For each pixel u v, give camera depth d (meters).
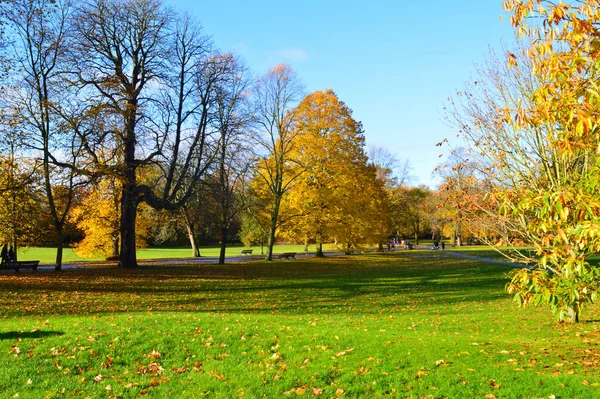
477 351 7.55
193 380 6.53
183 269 25.23
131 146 23.14
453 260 36.84
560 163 8.72
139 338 8.30
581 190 5.02
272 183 34.12
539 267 6.62
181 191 30.70
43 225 30.36
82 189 24.84
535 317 12.55
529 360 7.09
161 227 42.22
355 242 38.09
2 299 14.05
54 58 20.95
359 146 35.25
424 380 6.15
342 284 20.98
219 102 25.03
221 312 13.45
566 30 5.16
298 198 32.47
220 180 29.30
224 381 6.41
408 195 60.62
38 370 6.66
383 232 42.16
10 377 6.38
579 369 6.56
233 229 52.75
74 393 6.01
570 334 9.93
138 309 13.58
